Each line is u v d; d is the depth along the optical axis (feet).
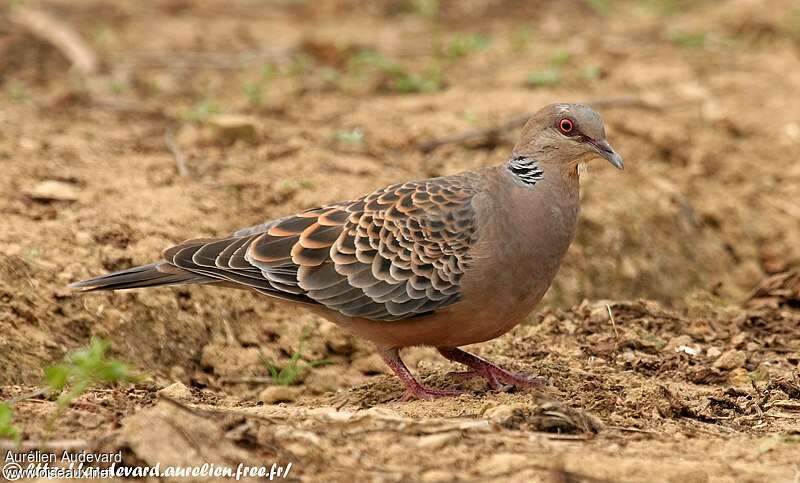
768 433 30.19
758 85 63.10
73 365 32.24
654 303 42.45
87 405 30.25
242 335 39.63
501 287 31.96
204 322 39.19
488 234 31.86
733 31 74.74
